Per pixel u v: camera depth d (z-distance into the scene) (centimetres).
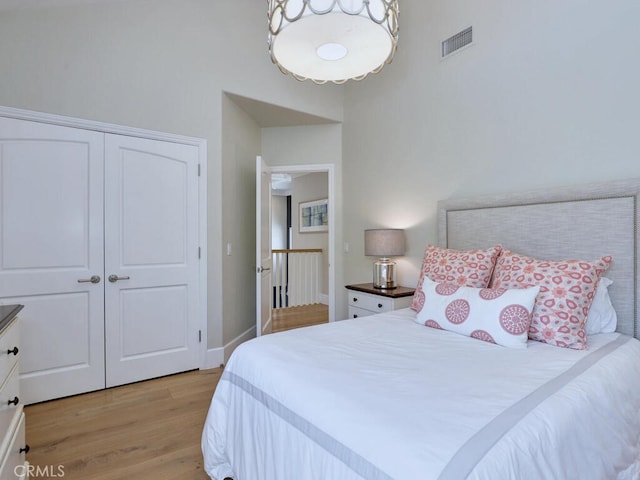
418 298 212
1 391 130
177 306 290
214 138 307
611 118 191
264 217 369
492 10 250
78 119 248
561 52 212
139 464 173
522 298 163
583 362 138
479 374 126
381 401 105
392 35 169
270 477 123
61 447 187
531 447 88
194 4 300
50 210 240
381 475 81
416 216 312
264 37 338
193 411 227
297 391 118
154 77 279
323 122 396
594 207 192
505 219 233
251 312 380
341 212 403
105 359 260
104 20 260
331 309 401
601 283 183
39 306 237
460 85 272
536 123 224
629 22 184
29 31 234
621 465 118
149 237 277
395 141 332
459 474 74
